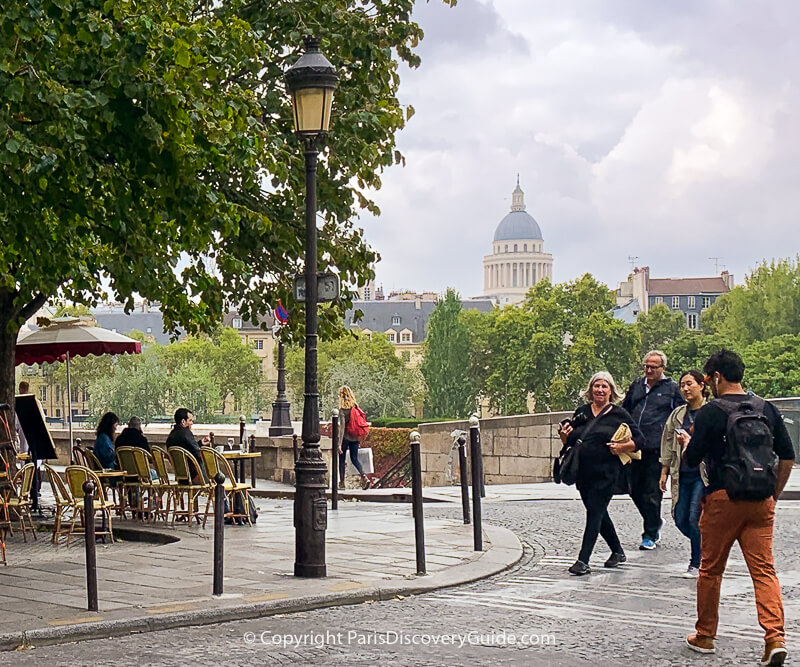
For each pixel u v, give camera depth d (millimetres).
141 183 10562
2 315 16375
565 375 112688
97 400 126750
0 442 15211
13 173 9734
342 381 132125
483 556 12367
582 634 8375
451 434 28344
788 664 7379
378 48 15289
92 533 9289
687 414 11211
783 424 7793
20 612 9188
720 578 7715
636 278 184500
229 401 171375
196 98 10445
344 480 23672
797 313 109688
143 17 9727
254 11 15180
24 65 9516
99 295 17625
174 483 15977
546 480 27047
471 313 134625
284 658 7625
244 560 12227
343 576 11062
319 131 11195
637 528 14875
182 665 7441
